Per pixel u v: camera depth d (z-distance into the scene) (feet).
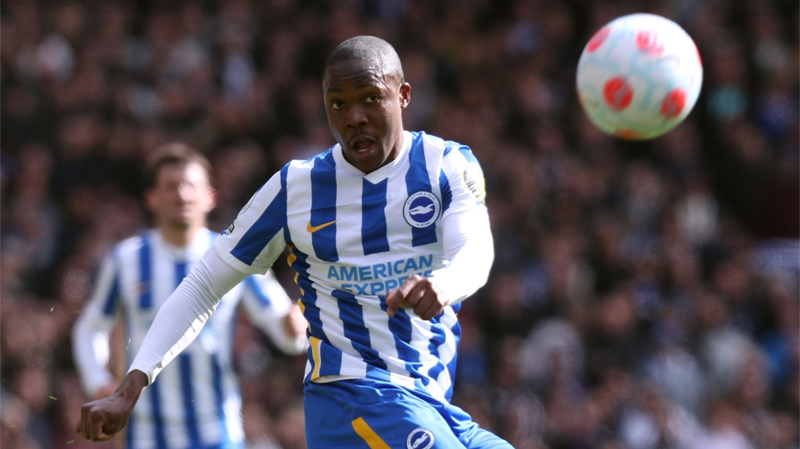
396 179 43.37
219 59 144.66
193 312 44.91
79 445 99.60
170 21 147.33
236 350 111.24
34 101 136.26
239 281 45.52
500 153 137.08
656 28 49.85
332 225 43.52
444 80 153.89
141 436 66.69
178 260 69.31
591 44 50.80
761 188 144.46
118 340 70.08
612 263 127.13
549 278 122.01
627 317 119.65
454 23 157.79
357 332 43.47
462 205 42.65
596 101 50.16
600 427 110.73
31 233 124.26
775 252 139.64
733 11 159.43
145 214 130.62
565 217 132.16
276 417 107.96
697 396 117.91
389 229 43.16
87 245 122.11
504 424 109.91
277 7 151.64
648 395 112.57
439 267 43.29
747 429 115.75
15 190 129.39
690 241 136.26
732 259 134.62
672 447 111.45
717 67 150.71
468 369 113.60
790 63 155.43
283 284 124.77
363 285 43.29
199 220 69.97
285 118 140.87
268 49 147.02
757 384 119.14
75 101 136.26
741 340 123.03
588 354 118.21
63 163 132.26
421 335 43.60
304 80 146.51
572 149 143.13
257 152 135.54
